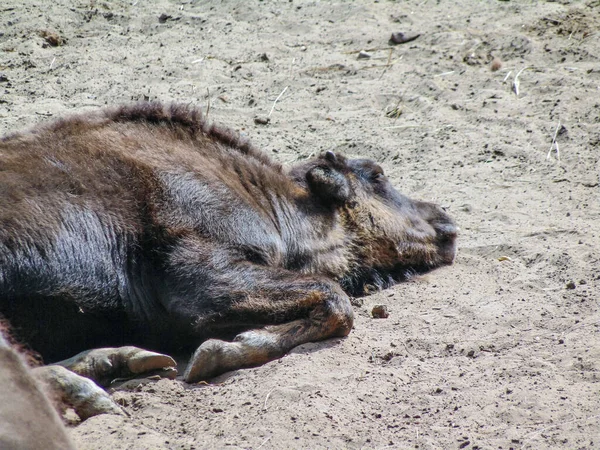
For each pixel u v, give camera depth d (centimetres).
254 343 2273
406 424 1952
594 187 3459
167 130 2664
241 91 4416
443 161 3750
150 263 2391
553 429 1898
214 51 4916
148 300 2389
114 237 2344
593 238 3014
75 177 2366
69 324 2278
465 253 3022
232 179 2619
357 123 4106
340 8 5462
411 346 2355
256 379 2158
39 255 2211
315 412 1978
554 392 2048
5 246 2167
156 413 2020
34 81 4428
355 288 2825
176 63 4731
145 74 4575
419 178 3606
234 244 2472
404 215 2945
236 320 2359
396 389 2105
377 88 4453
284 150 3794
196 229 2439
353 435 1905
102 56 4788
